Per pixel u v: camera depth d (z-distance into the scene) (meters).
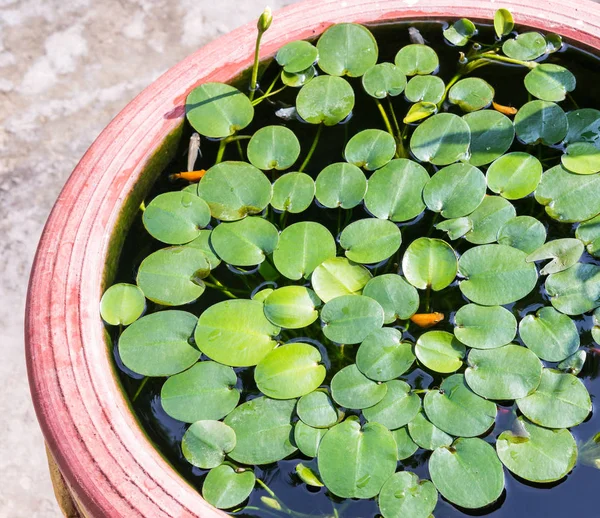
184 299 1.13
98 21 1.63
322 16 1.21
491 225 1.16
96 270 1.10
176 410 1.09
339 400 1.09
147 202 1.17
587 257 1.16
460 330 1.12
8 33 1.62
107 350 1.10
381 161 1.19
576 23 1.20
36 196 1.53
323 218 1.19
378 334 1.12
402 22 1.21
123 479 1.03
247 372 1.13
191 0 1.65
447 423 1.09
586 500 1.07
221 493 1.06
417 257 1.15
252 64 1.19
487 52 1.23
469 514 1.07
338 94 1.22
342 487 1.06
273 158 1.20
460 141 1.19
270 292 1.15
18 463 1.39
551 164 1.20
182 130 1.18
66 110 1.58
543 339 1.12
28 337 1.07
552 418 1.09
